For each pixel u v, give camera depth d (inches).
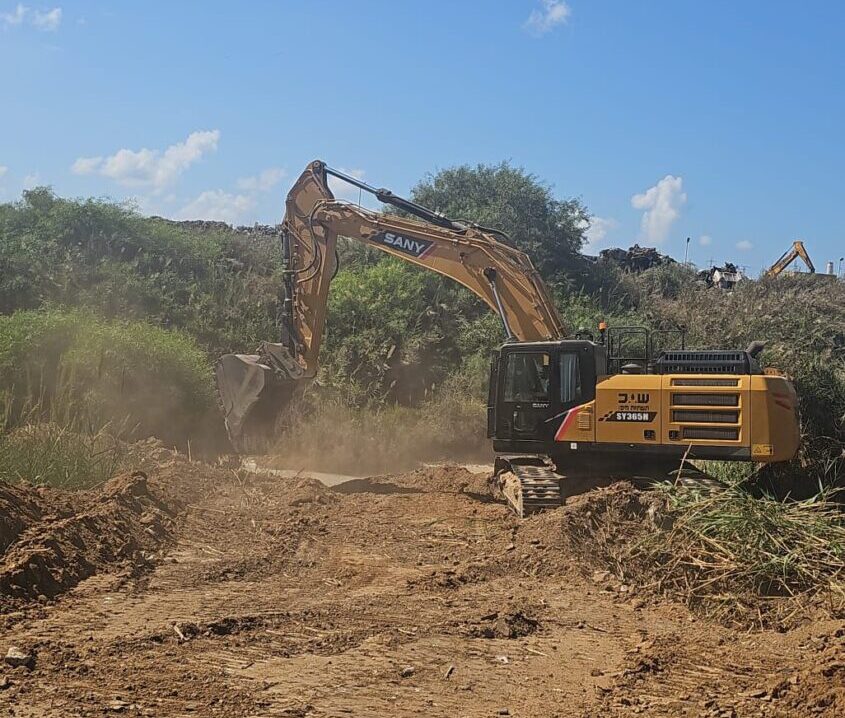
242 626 268.5
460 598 313.4
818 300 971.9
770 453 439.5
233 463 581.9
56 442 432.1
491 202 1247.5
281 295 1045.2
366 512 458.9
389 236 575.2
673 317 1058.1
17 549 302.2
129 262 1020.5
